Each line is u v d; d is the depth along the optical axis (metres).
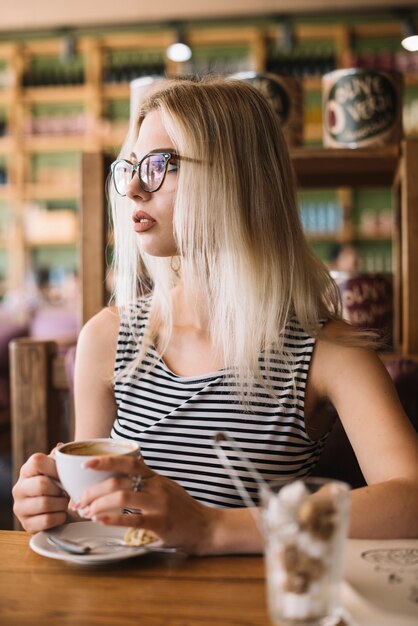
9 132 6.68
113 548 0.92
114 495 0.85
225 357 1.27
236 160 1.26
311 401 1.25
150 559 0.91
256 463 1.22
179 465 1.24
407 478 1.01
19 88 6.61
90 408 1.38
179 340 1.33
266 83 1.70
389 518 0.95
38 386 1.76
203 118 1.24
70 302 6.46
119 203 1.44
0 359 3.77
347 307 1.75
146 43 6.46
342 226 6.08
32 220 6.66
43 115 6.75
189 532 0.89
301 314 1.29
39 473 1.01
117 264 1.46
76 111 6.73
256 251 1.27
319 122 6.03
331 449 1.42
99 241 1.81
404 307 1.75
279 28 6.06
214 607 0.78
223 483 1.21
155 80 1.61
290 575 0.68
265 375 1.25
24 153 6.72
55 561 0.91
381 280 1.76
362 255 6.27
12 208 6.81
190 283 1.29
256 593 0.81
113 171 1.33
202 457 1.23
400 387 1.48
